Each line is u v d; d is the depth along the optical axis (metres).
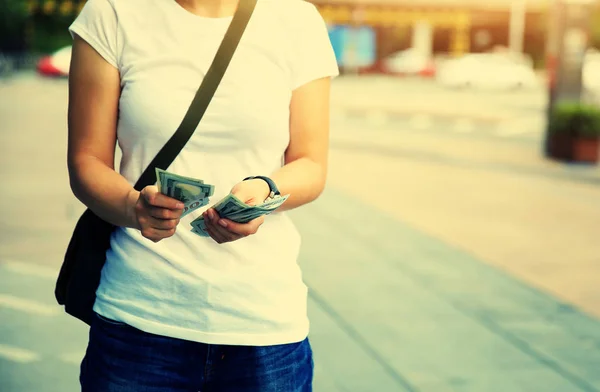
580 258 6.57
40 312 4.70
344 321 4.79
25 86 24.91
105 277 1.83
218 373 1.79
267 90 1.78
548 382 4.01
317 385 3.85
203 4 1.79
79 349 4.16
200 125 1.74
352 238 6.98
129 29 1.76
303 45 1.85
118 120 1.80
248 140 1.77
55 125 15.06
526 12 47.25
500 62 34.25
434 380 3.97
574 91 12.71
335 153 12.93
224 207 1.56
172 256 1.75
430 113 21.05
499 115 21.20
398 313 4.98
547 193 9.68
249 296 1.77
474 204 8.83
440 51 52.22
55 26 39.31
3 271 5.51
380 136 15.91
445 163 12.08
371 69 44.31
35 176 9.40
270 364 1.79
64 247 6.19
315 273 5.80
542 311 5.15
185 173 1.75
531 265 6.31
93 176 1.71
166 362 1.76
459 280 5.79
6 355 4.03
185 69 1.75
